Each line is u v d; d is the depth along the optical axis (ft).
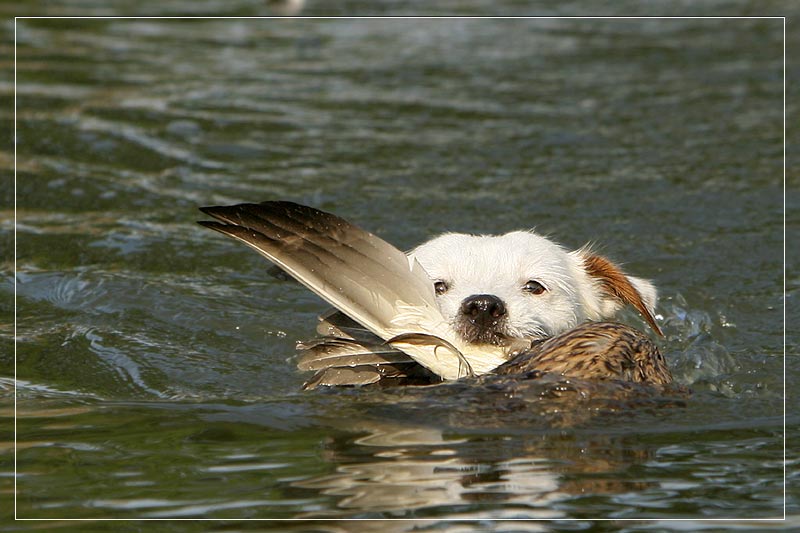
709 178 85.30
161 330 57.52
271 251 39.88
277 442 39.60
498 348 46.60
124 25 143.95
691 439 39.78
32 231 72.38
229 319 59.93
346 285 40.83
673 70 120.06
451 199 80.12
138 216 76.23
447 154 90.99
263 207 40.27
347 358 46.06
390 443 38.75
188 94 108.37
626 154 91.40
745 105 105.09
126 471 37.32
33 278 64.59
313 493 34.45
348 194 80.74
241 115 101.81
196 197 80.02
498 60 125.59
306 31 142.10
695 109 104.27
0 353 53.11
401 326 42.14
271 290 65.41
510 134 96.89
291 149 91.86
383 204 78.79
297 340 57.31
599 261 57.41
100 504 34.50
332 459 37.42
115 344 54.85
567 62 124.26
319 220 41.01
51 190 80.12
